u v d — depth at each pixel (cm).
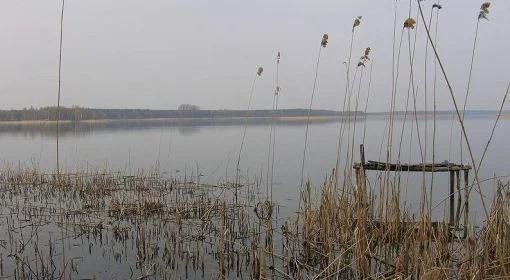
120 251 991
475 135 4803
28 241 1035
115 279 823
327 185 1042
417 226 803
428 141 3900
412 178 2067
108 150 3766
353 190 988
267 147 3972
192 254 954
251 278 812
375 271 799
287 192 1769
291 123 10162
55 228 1187
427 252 690
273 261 852
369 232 884
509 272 593
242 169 2555
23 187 1870
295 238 1005
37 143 4541
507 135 4797
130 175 2166
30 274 832
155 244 1014
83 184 1836
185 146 4144
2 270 866
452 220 1089
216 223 1209
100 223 1164
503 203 714
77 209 1405
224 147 4019
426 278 589
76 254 971
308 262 895
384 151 3183
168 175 2308
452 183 1105
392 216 864
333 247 888
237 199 1574
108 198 1594
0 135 5997
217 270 864
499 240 639
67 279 822
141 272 858
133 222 1230
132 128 8019
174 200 1530
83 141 4809
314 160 2900
